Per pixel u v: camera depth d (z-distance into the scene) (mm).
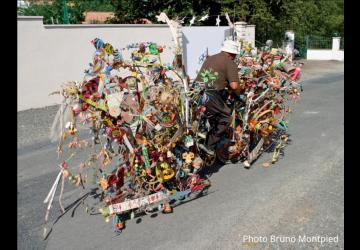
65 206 4387
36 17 10359
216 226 3846
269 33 22125
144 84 4078
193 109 4559
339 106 9812
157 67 4238
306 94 11852
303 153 6094
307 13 25719
